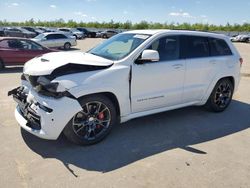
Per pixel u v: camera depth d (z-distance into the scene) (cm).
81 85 370
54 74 372
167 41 475
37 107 370
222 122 528
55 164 351
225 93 586
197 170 348
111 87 397
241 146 425
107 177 326
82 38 4031
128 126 485
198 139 445
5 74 999
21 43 1132
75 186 307
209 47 542
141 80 433
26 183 309
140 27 7812
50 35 2150
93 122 403
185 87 501
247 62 1545
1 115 520
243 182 327
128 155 381
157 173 338
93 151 388
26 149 387
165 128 484
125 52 436
